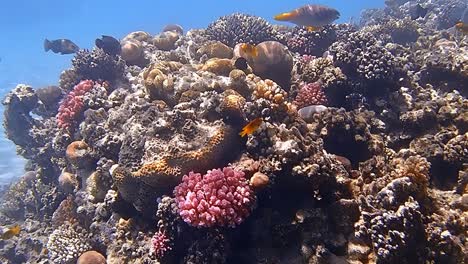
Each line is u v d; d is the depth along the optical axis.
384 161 0.98
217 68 1.23
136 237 0.96
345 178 0.86
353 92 1.24
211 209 0.78
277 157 0.87
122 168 0.96
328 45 1.67
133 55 1.73
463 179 0.92
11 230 1.29
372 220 0.74
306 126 1.03
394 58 1.29
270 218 0.85
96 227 1.04
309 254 0.78
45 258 1.35
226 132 0.94
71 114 1.40
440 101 1.17
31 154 1.86
